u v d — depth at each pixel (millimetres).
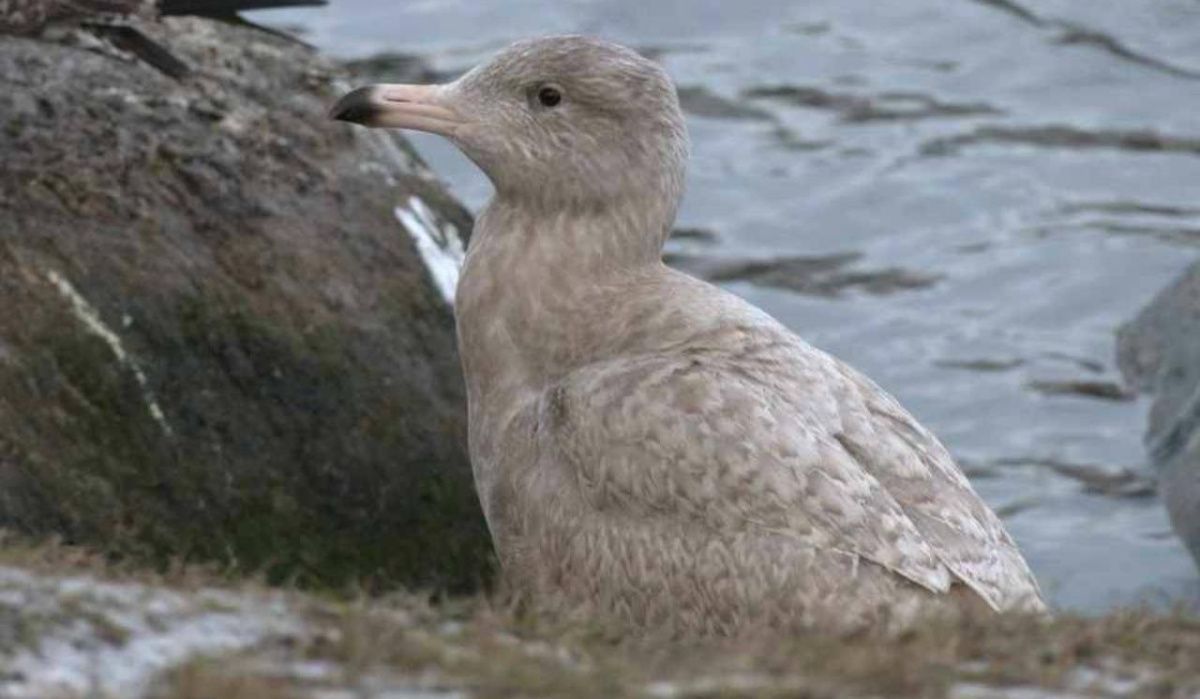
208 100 14945
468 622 9195
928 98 23344
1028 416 19219
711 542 10758
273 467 13641
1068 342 20125
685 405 10984
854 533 10602
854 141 22688
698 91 23297
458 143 12320
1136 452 18625
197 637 8445
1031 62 23859
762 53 23906
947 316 20547
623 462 11016
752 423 10883
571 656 8781
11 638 8219
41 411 13109
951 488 11047
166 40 15398
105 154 14227
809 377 11227
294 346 13992
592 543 11086
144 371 13484
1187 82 23594
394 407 14141
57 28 14703
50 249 13586
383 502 13891
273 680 8008
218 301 13891
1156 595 16719
